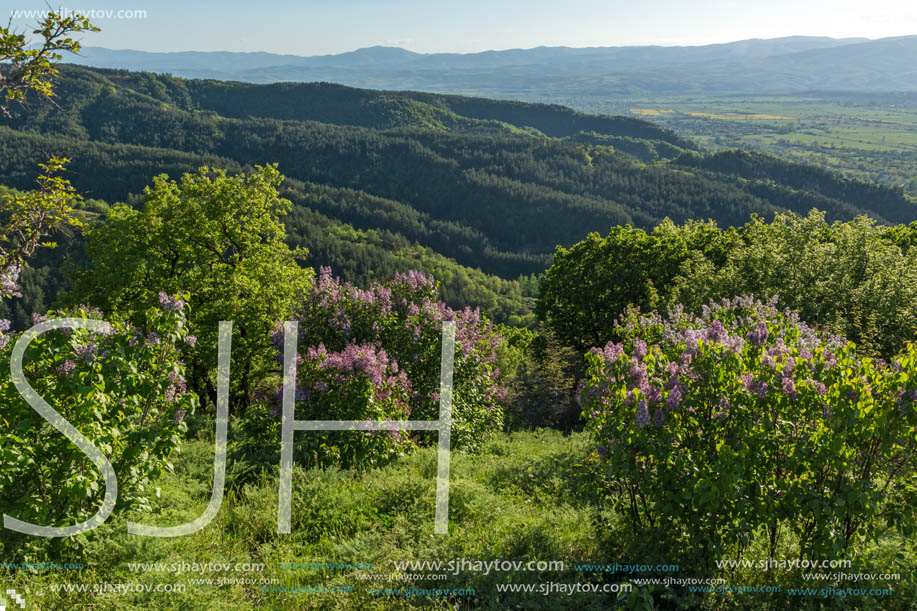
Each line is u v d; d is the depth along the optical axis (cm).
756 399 503
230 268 2006
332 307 1074
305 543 629
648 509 595
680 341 648
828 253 1959
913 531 471
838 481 473
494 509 699
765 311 860
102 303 2033
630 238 3012
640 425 498
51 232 984
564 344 3022
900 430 461
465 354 1131
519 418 2008
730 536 496
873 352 1388
